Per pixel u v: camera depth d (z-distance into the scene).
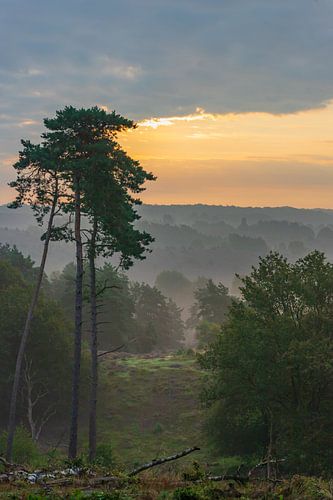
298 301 30.97
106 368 58.09
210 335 75.25
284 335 29.09
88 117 26.59
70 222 28.47
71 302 83.19
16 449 29.08
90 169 25.80
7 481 10.75
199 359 33.31
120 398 50.50
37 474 11.34
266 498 10.05
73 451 27.02
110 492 9.36
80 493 9.04
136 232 28.67
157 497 9.58
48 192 27.81
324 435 27.53
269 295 31.38
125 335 83.31
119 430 45.22
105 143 26.27
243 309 33.16
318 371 28.03
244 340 30.14
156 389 51.56
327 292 30.67
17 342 48.47
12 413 28.62
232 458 32.56
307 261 31.86
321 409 29.39
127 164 27.22
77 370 27.88
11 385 47.97
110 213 27.27
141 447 41.16
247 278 32.38
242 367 29.94
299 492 10.63
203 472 11.42
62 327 50.97
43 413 48.09
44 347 48.19
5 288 61.78
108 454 28.36
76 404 27.53
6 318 48.47
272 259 32.19
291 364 27.97
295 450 26.59
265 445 32.56
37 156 26.08
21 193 27.78
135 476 11.34
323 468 26.12
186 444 41.44
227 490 10.12
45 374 47.56
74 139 27.00
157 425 44.62
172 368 57.59
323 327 30.09
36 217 28.39
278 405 30.00
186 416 46.62
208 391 32.72
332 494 10.51
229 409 33.81
